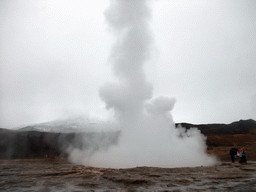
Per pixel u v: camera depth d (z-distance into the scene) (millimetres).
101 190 9484
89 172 14008
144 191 9227
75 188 9914
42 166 17297
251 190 8969
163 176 12492
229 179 11594
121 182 11047
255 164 17609
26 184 10773
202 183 10703
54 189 9750
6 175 13203
